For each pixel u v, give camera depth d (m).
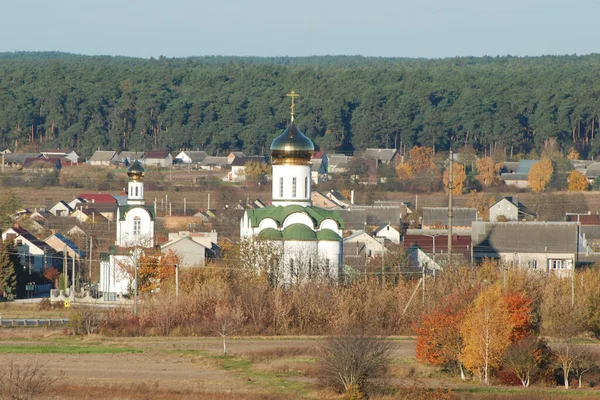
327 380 183.00
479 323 193.12
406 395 178.38
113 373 195.50
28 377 184.62
